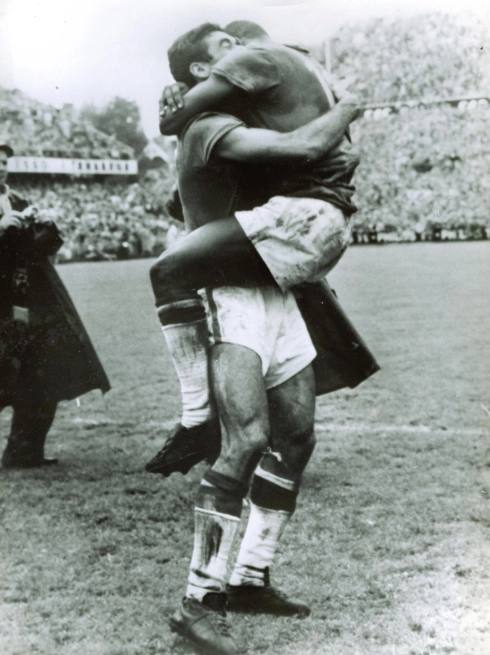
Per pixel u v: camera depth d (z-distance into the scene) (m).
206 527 2.10
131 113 10.09
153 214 10.81
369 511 3.07
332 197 2.19
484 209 11.02
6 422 4.32
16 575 2.62
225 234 2.12
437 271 8.80
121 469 3.69
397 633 2.21
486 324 6.46
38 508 3.13
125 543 2.87
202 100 2.18
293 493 2.34
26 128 9.70
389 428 4.18
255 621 2.29
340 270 9.18
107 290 8.65
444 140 10.62
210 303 2.18
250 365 2.12
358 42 9.53
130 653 2.15
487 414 4.31
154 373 5.59
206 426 2.24
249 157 2.13
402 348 5.85
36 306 3.64
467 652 2.11
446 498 3.13
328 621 2.29
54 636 2.24
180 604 2.40
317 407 4.66
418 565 2.60
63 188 10.31
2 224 3.54
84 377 3.72
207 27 2.27
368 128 10.70
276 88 2.17
